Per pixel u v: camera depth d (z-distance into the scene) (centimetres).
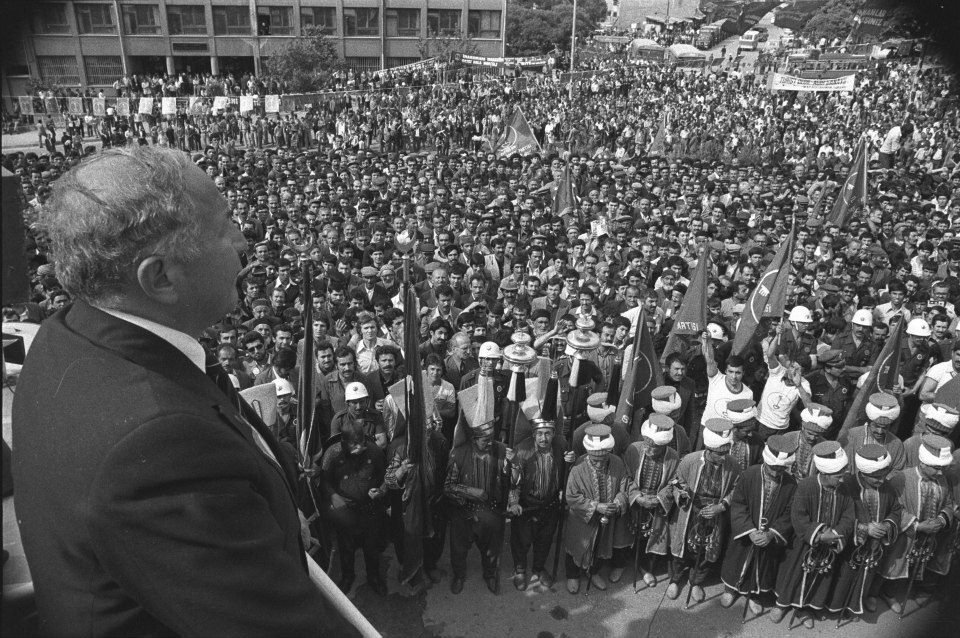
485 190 2092
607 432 599
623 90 4444
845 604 596
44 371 116
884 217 1658
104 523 99
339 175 2173
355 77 4375
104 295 119
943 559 614
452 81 4291
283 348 712
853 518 566
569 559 634
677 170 2353
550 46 6931
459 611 609
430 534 598
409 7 5181
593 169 2400
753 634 589
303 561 135
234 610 100
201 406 116
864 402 700
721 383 754
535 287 1086
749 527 577
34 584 110
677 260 1200
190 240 119
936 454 573
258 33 4881
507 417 674
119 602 105
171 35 4662
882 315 1022
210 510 103
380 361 757
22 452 112
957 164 2714
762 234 1387
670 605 621
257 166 2367
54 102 3322
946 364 768
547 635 582
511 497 603
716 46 6862
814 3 6019
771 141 3117
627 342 820
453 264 1193
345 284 1102
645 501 609
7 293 115
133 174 114
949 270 1230
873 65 4216
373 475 600
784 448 560
